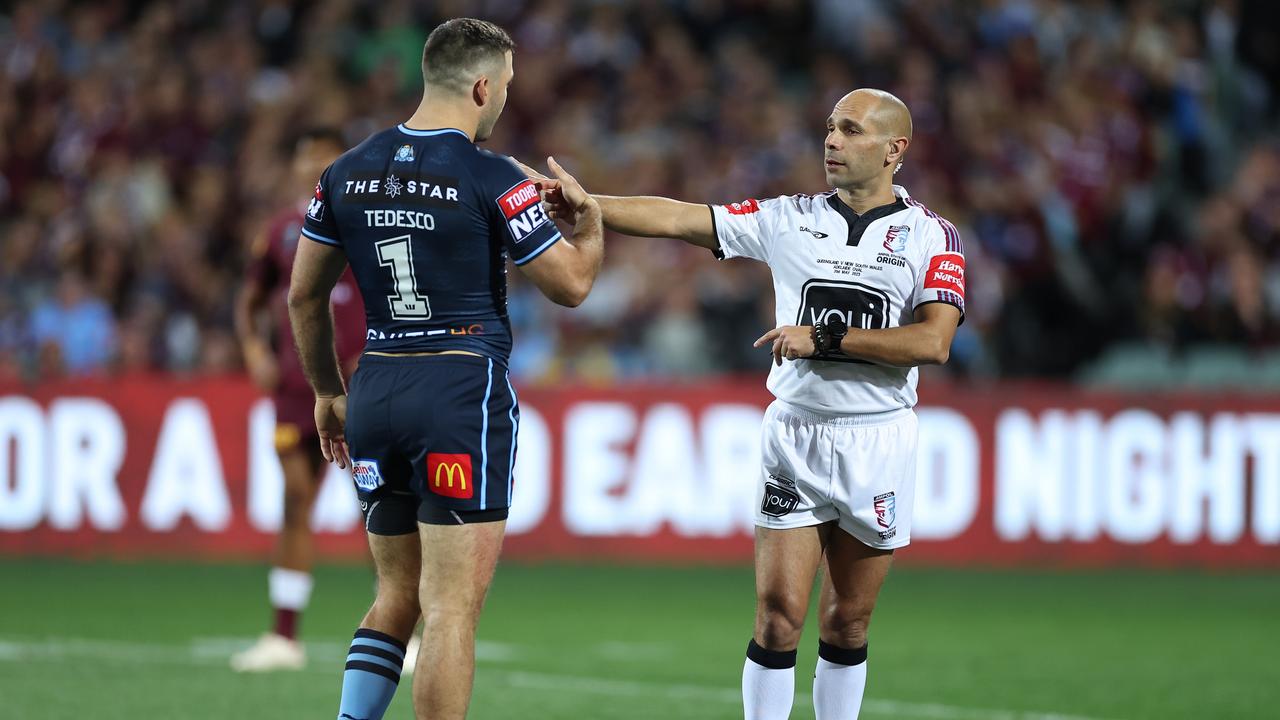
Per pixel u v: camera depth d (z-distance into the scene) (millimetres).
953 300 18531
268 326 28922
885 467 18859
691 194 56344
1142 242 56969
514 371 49688
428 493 17500
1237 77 66750
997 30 64750
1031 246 53969
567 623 34781
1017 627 34969
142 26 63312
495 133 59812
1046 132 58594
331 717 23703
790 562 18859
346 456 19422
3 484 43906
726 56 62531
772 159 57250
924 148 58438
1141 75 62406
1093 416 46281
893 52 62062
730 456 45531
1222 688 27422
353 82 63031
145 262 52188
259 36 64312
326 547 44719
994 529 46000
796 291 18922
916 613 37062
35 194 56500
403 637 18297
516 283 51125
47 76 60656
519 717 24047
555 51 62344
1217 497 46438
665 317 50312
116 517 44219
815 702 19719
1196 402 46469
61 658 28969
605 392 45469
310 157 28359
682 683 27266
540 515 45281
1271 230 56938
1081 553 46156
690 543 45469
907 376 19125
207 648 30547
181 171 57562
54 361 48250
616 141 59750
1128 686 27500
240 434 44375
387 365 17672
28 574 41094
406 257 17438
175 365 49312
